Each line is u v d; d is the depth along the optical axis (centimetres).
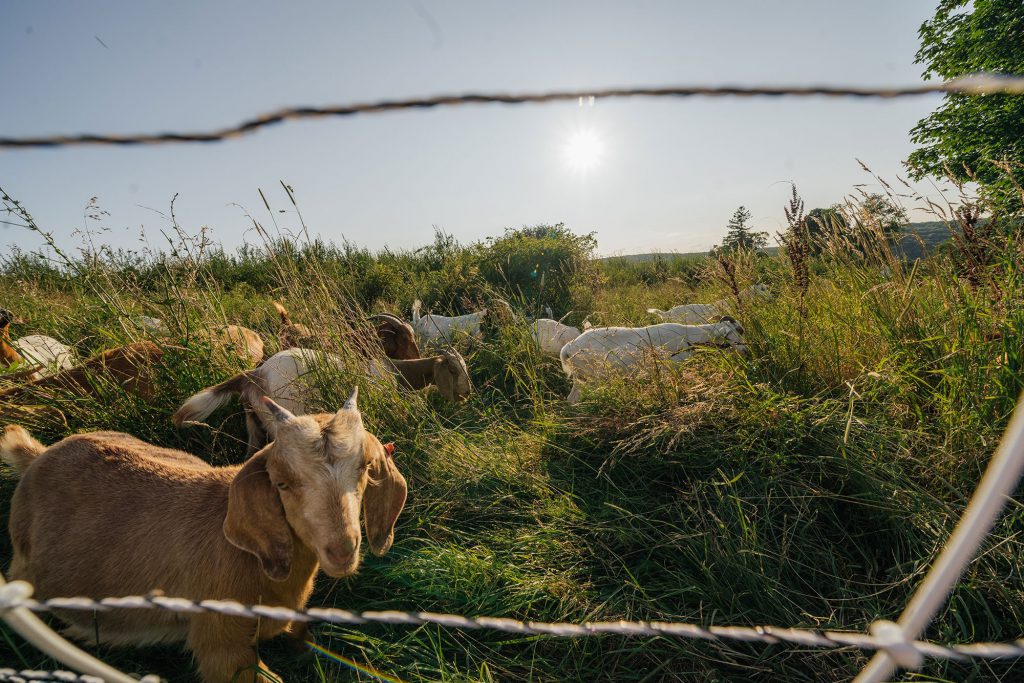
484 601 83
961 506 86
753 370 125
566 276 329
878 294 128
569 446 120
